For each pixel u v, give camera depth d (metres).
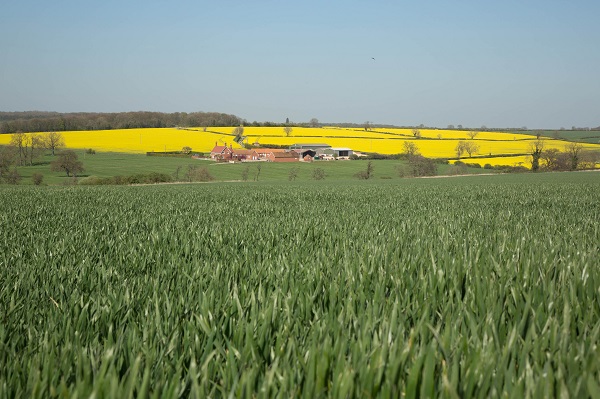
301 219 13.29
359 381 2.50
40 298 4.95
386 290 4.99
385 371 2.56
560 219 13.05
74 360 3.07
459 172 83.81
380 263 6.10
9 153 83.12
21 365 3.10
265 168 97.38
